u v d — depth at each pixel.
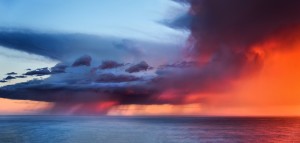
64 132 104.25
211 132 118.38
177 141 82.38
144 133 106.19
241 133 114.25
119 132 108.38
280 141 86.81
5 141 74.62
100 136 90.00
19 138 82.00
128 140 80.06
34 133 98.81
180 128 142.38
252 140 89.06
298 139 92.19
